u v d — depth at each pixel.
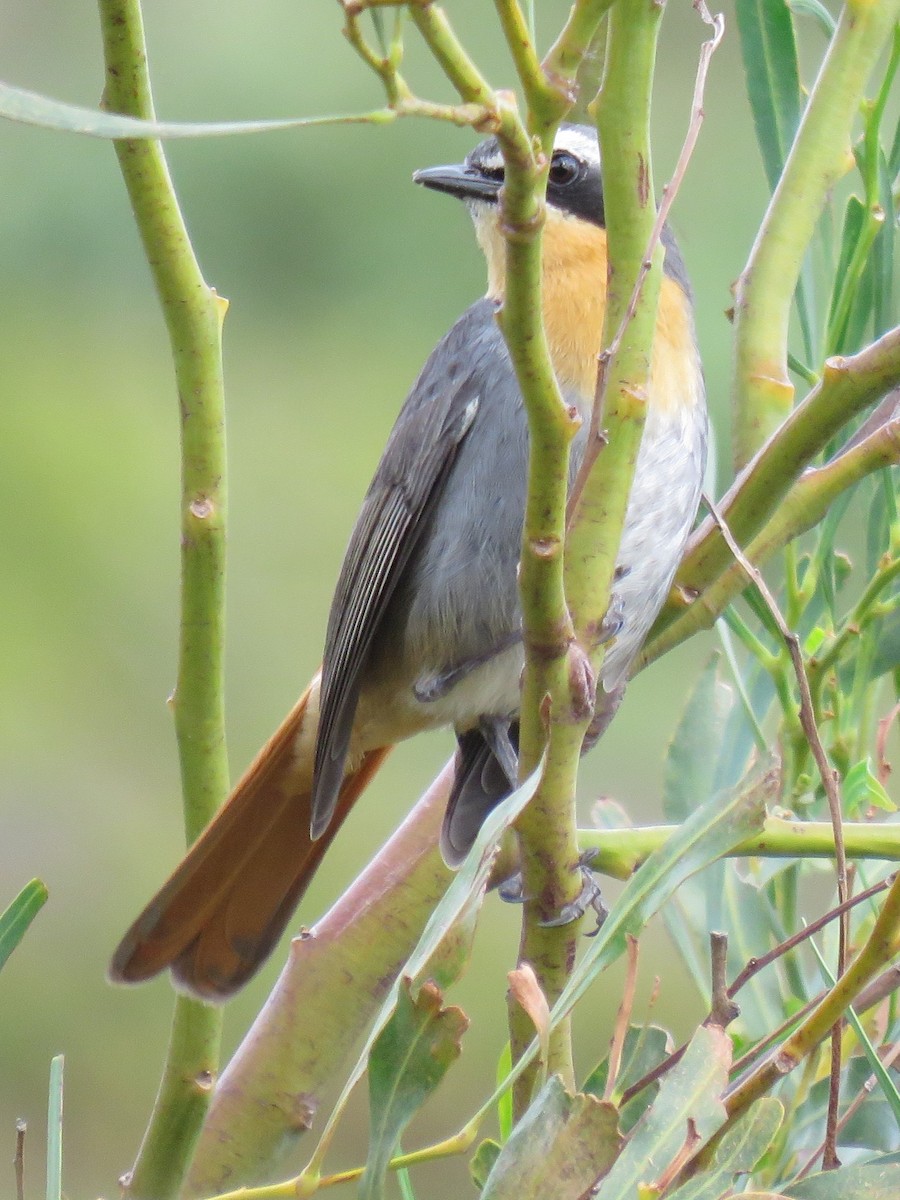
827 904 6.82
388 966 5.44
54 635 13.54
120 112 4.35
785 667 5.36
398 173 13.80
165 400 14.46
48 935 12.55
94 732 13.39
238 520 13.80
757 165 12.52
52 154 13.99
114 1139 11.63
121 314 14.30
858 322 5.62
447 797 5.75
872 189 5.52
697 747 5.71
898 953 3.88
